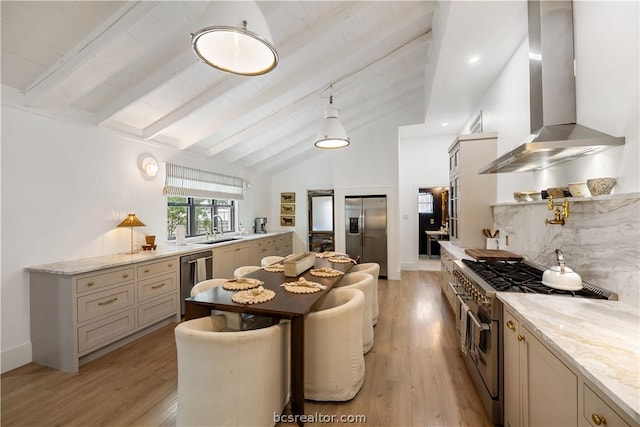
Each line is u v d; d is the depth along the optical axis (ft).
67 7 6.57
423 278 18.80
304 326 5.94
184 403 5.18
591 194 5.37
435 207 27.32
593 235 5.60
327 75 12.34
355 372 6.72
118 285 8.87
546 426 3.95
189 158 14.61
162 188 12.90
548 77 6.45
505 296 5.46
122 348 9.05
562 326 4.01
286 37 9.52
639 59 4.58
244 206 19.84
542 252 7.68
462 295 8.19
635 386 2.59
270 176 23.22
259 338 5.21
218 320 6.30
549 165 7.32
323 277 8.43
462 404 6.44
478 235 12.17
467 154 12.19
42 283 7.95
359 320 6.90
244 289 7.16
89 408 6.29
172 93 10.25
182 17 7.57
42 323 7.99
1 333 7.63
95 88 8.88
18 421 5.90
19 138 7.98
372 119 18.48
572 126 6.08
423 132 19.86
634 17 4.67
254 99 12.23
